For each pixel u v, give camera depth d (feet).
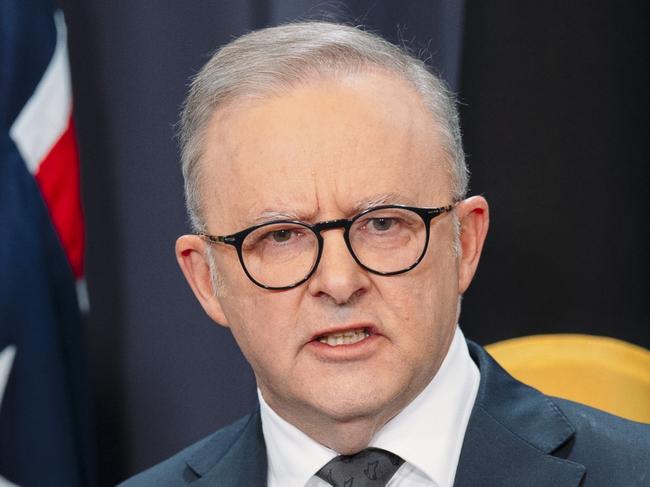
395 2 16.60
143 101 17.17
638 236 17.24
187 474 11.42
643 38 17.04
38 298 15.90
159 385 17.47
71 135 16.52
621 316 17.35
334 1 16.49
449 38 16.52
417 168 9.27
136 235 17.33
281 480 10.27
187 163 10.05
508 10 17.15
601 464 9.80
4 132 16.06
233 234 9.44
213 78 9.80
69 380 16.34
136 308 17.42
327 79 9.34
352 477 9.81
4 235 15.87
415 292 9.16
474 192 17.35
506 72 17.21
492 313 17.53
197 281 10.50
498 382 10.41
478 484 9.71
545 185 17.33
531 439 9.91
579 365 15.23
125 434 17.54
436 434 9.84
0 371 15.72
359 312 9.04
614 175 17.24
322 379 9.18
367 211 9.02
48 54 16.37
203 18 16.97
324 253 9.02
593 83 17.17
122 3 17.13
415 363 9.24
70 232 16.37
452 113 9.89
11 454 15.80
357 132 9.10
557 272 17.42
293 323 9.20
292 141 9.11
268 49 9.67
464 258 10.12
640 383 15.05
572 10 17.11
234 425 11.68
